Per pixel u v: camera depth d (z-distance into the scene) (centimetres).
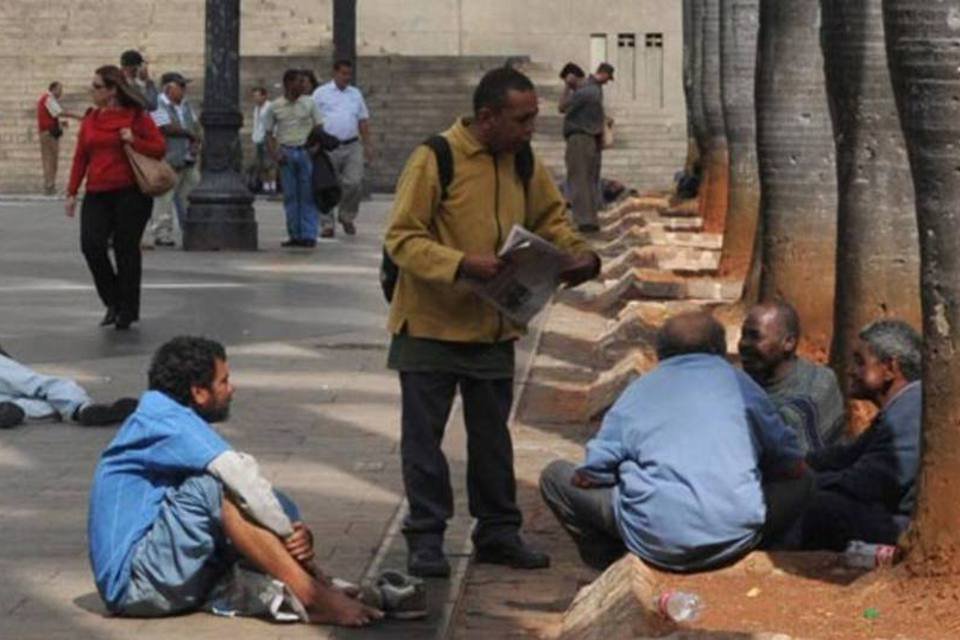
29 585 1060
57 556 1121
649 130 5203
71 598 1035
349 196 3362
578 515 1038
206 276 2619
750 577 988
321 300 2347
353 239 3303
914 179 930
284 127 3089
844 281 1306
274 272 2686
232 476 987
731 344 1762
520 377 1773
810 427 1098
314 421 1543
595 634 929
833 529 1042
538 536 1179
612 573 979
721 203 3067
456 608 1021
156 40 5403
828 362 1407
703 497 991
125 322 2056
